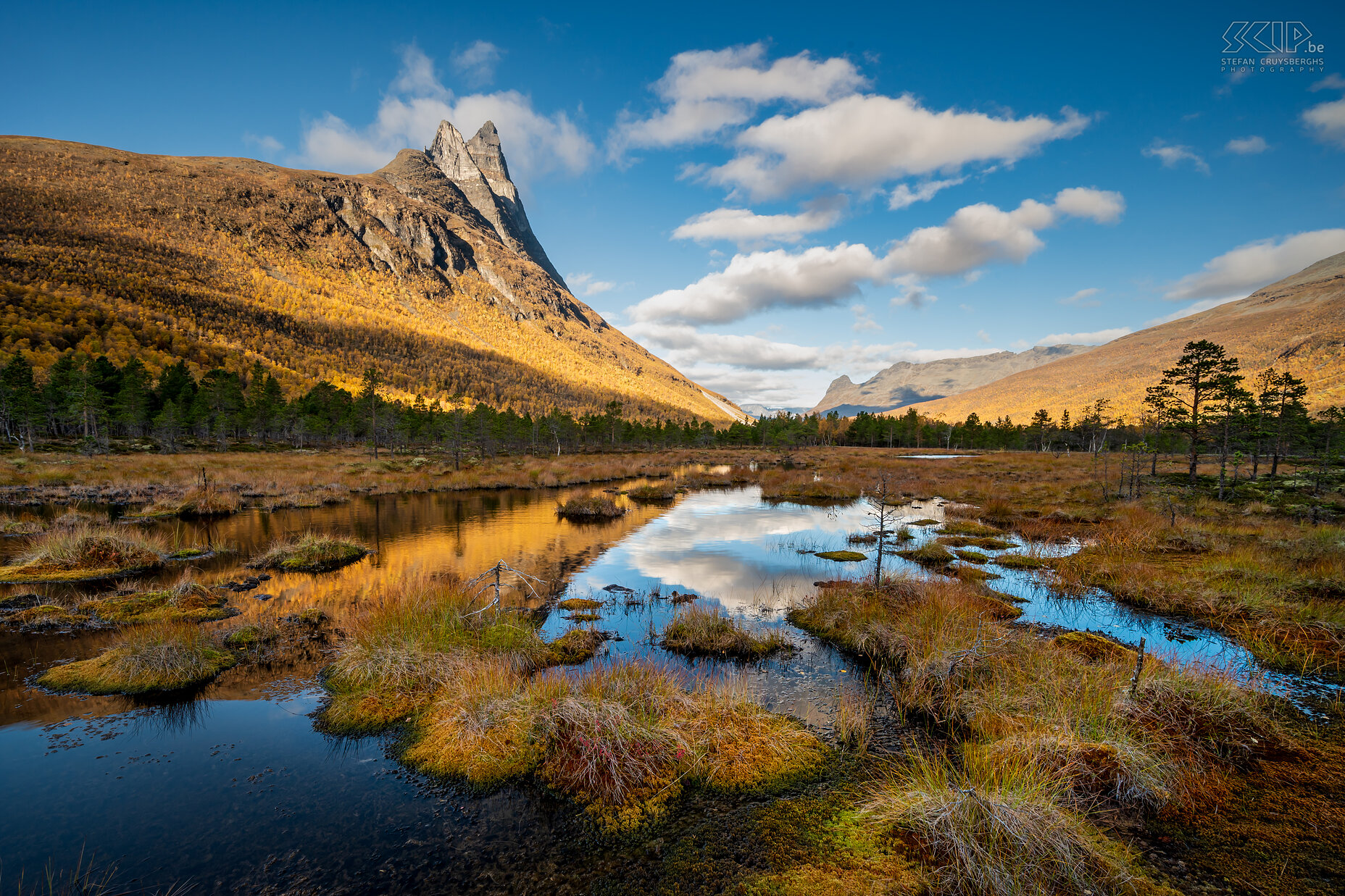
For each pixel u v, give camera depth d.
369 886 3.91
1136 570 12.13
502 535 18.39
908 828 4.34
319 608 10.00
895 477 35.88
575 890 3.89
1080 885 3.68
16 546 14.17
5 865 4.00
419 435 78.31
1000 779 4.76
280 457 49.09
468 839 4.42
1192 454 26.69
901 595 10.35
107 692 6.86
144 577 12.22
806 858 4.12
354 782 5.16
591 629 9.43
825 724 6.31
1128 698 5.93
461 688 6.51
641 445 98.00
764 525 20.52
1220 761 5.11
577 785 5.07
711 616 9.45
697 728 5.89
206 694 6.91
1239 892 3.62
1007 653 7.38
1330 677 7.02
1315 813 4.38
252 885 3.88
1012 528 19.31
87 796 4.86
